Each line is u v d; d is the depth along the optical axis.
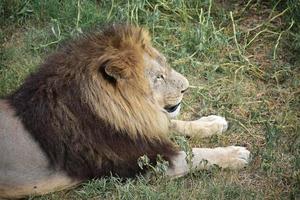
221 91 12.18
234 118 11.66
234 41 13.15
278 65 12.55
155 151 10.35
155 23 13.47
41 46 13.21
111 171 10.21
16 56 13.15
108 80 9.84
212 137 11.30
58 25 13.16
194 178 10.51
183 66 12.58
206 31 13.12
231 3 14.06
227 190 10.21
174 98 10.49
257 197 10.12
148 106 10.17
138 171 10.34
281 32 13.12
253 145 11.12
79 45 10.22
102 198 10.26
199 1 13.90
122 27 10.35
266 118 11.62
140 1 13.41
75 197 10.30
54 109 9.94
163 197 10.08
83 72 9.91
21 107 10.12
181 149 10.72
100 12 13.74
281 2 13.86
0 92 12.33
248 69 12.56
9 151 9.89
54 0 13.94
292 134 11.23
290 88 12.12
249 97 12.08
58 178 10.08
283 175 10.50
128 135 10.07
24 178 9.97
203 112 11.87
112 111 9.88
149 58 10.27
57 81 10.02
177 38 13.30
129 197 10.08
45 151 9.95
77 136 9.95
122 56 9.88
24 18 13.98
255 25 13.56
